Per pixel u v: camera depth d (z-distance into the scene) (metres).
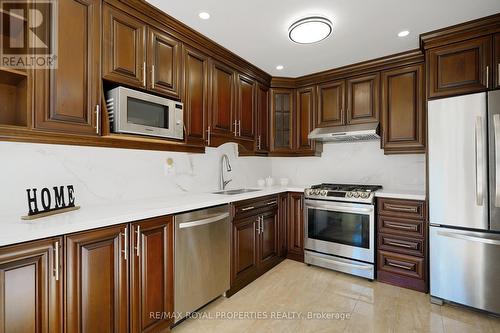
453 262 2.14
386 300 2.29
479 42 2.08
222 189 3.09
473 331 1.84
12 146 1.53
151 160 2.31
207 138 2.44
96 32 1.60
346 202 2.79
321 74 3.25
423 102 2.63
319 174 3.64
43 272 1.20
